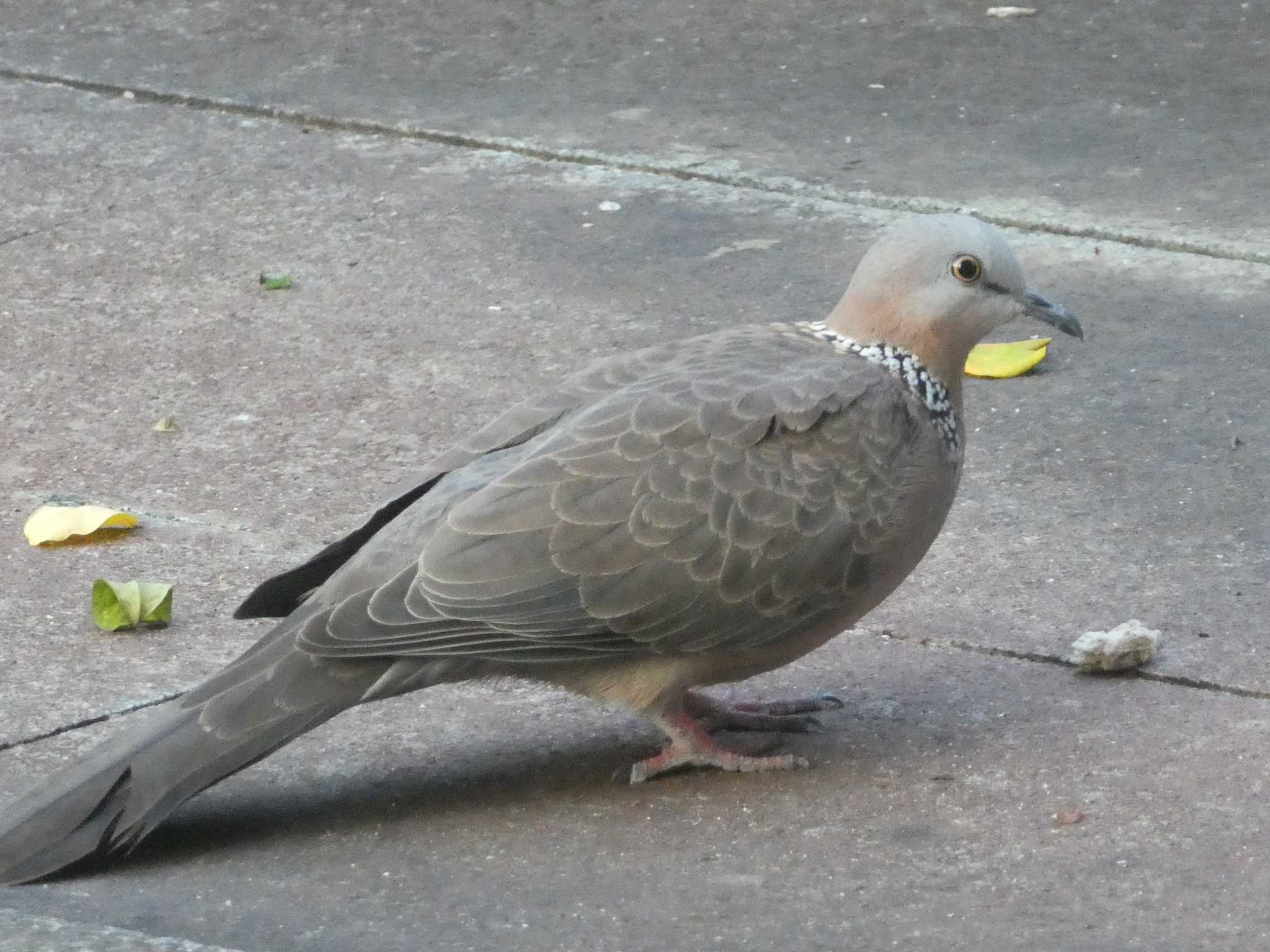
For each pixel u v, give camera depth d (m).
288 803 8.69
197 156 16.69
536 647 8.38
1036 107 17.45
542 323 13.84
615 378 8.99
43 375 13.02
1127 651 9.56
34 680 9.54
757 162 16.42
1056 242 14.96
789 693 9.61
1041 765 8.88
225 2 20.09
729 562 8.45
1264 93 17.62
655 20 19.59
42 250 14.98
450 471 8.74
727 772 8.91
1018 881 7.97
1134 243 14.90
